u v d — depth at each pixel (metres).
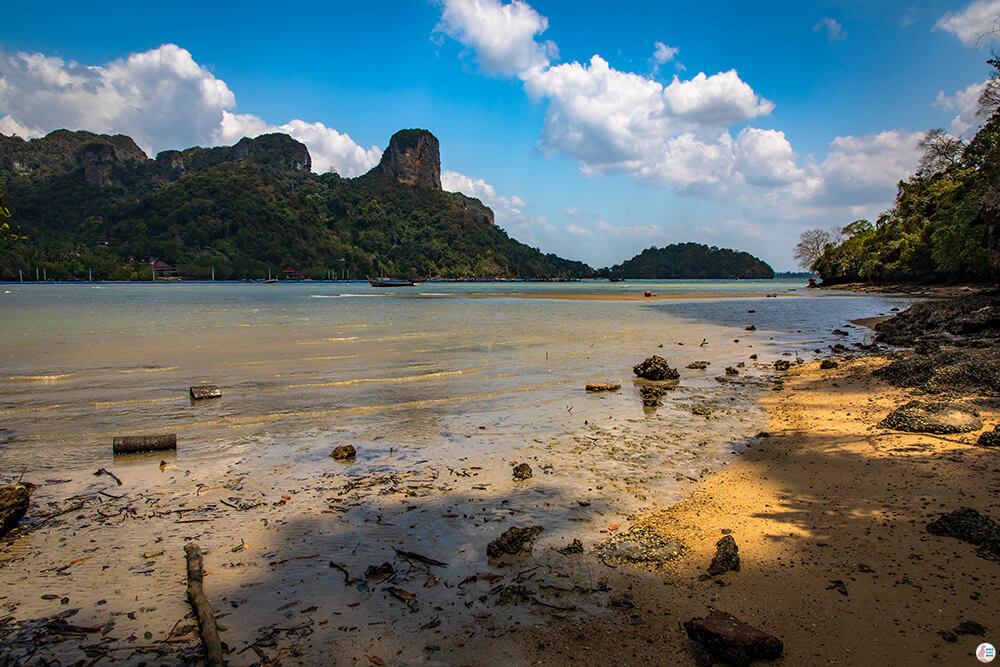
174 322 27.66
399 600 4.01
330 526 5.27
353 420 9.26
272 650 3.44
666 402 10.73
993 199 34.84
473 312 38.59
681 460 7.22
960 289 56.22
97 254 162.12
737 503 5.68
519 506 5.74
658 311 40.50
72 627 3.67
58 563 4.54
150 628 3.68
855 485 5.89
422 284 172.62
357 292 90.81
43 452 7.43
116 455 7.36
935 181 73.19
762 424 9.07
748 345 20.12
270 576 4.34
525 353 17.06
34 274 142.12
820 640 3.37
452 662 3.30
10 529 5.12
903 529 4.76
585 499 5.93
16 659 3.35
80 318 29.89
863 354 17.16
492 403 10.55
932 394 9.81
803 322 30.47
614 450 7.68
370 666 3.28
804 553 4.50
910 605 3.67
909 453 6.76
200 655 3.39
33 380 12.14
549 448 7.80
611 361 15.70
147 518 5.43
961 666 3.04
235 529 5.20
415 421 9.23
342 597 4.05
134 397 10.64
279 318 31.14
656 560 4.54
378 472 6.80
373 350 17.33
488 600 4.00
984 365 10.02
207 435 8.31
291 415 9.51
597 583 4.20
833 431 8.18
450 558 4.64
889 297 54.34
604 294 80.06
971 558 4.20
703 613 3.75
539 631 3.62
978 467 6.04
